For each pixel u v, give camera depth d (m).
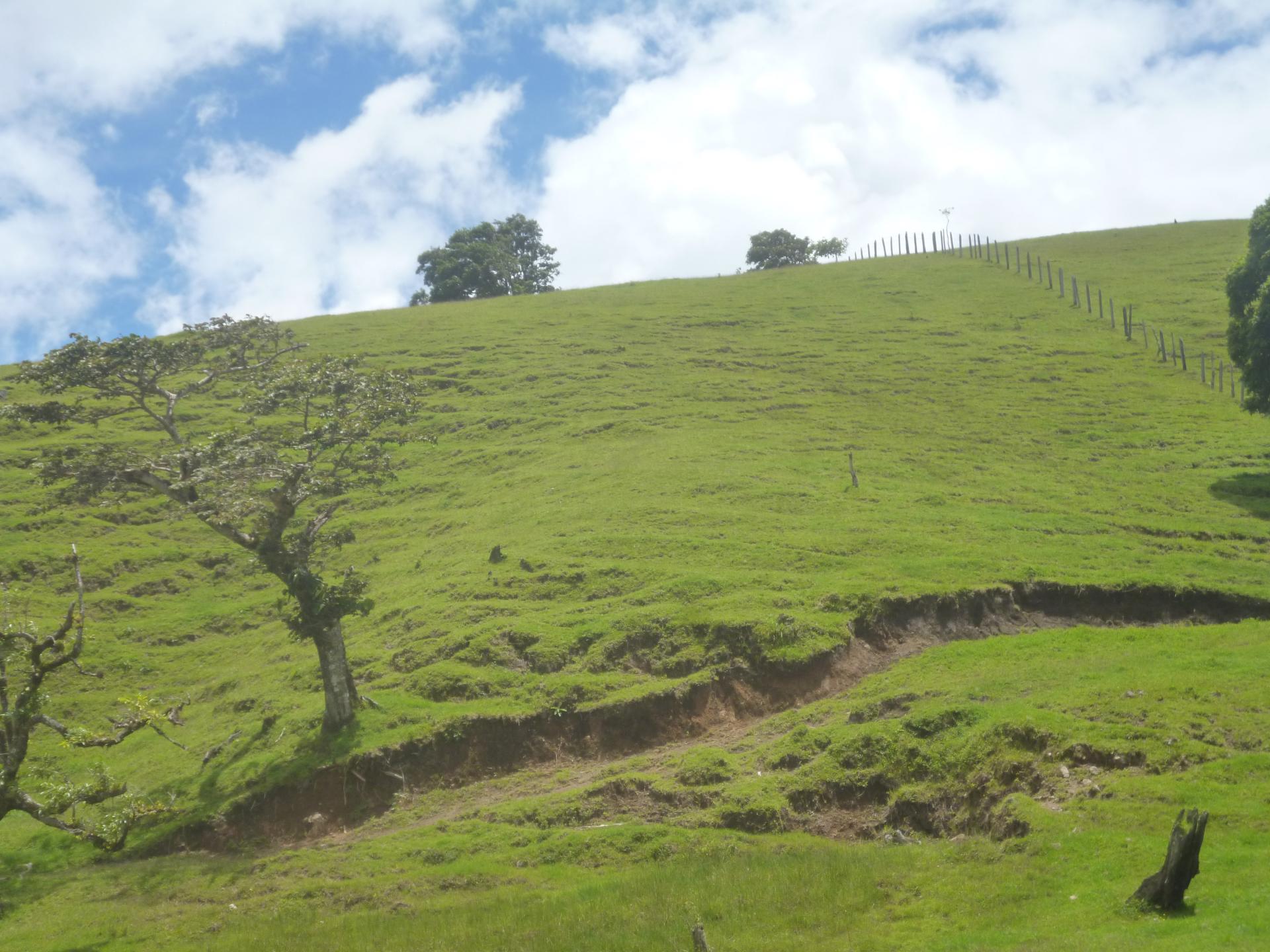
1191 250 99.81
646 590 38.19
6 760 25.02
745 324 86.44
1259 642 30.08
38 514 56.66
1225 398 62.56
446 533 51.09
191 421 68.12
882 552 40.09
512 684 33.84
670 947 18.17
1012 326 81.44
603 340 82.56
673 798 26.84
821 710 30.08
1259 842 18.50
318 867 25.67
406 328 89.81
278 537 33.84
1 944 23.27
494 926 20.22
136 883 26.12
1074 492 49.12
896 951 17.30
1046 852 19.75
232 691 39.09
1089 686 26.39
